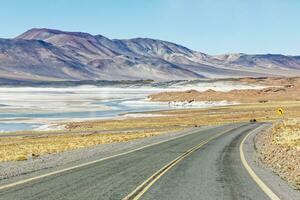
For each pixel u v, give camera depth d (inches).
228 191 552.4
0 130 3762.3
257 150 1233.4
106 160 933.2
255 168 802.8
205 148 1289.4
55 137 2684.5
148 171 749.3
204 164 866.8
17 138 2755.9
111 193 532.7
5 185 576.7
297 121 2449.6
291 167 767.7
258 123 3235.7
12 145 2037.4
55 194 519.5
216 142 1545.3
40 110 6314.0
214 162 905.5
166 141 1605.6
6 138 2787.9
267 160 962.7
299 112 4781.0
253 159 981.2
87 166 814.5
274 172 748.0
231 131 2257.6
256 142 1582.2
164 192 543.8
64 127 3917.3
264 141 1605.6
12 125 4202.8
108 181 628.7
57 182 609.9
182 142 1550.2
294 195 522.9
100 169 768.9
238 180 646.5
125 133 2775.6
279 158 954.7
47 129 3828.7
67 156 1018.7
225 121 4045.3
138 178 663.1
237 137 1815.9
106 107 7224.4
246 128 2534.5
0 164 843.4
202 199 500.4
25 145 1937.7
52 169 760.3
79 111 6190.9
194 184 608.4
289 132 1715.1
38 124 4264.3
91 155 1055.6
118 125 3806.6
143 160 939.3
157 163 880.3
